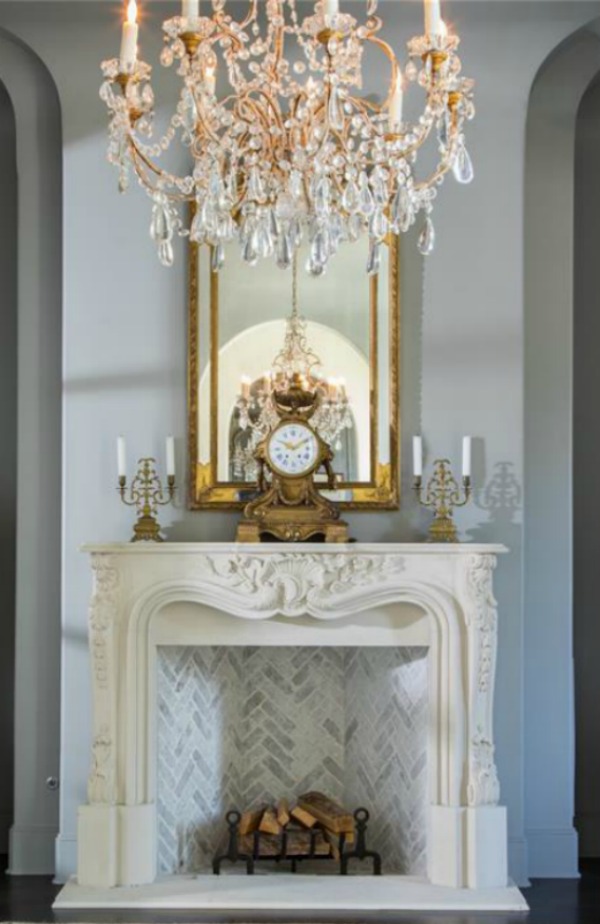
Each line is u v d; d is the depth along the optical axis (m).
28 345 6.40
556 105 6.49
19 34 6.21
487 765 5.82
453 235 6.25
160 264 6.23
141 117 4.14
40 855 6.29
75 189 6.23
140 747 5.84
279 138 4.24
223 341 6.23
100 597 5.82
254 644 5.90
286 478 5.95
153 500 6.11
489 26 6.23
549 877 6.29
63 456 6.18
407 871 6.05
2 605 6.89
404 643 5.89
